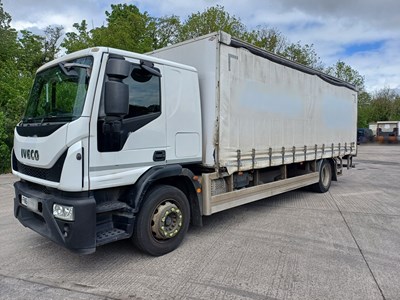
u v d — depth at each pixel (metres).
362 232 5.29
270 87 6.10
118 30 19.73
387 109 51.44
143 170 3.99
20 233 5.18
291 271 3.81
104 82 3.57
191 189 4.68
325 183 8.84
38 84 4.35
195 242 4.80
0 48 21.42
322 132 8.30
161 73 4.22
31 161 3.84
